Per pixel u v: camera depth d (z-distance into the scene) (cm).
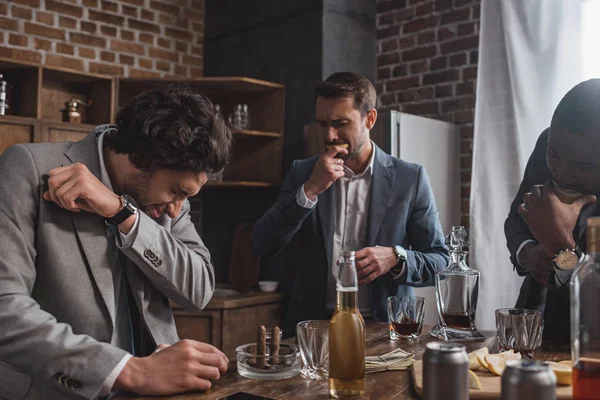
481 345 144
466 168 351
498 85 322
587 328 90
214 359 114
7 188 122
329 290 222
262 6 388
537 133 309
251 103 386
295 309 227
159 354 112
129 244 127
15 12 346
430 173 331
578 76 303
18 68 328
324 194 229
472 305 149
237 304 321
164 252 132
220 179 363
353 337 105
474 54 348
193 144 118
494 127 321
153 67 401
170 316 141
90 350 109
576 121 146
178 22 414
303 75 361
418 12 373
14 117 313
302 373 121
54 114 357
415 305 151
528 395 75
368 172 229
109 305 126
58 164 128
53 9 359
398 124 311
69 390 107
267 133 362
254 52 392
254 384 114
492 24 325
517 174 312
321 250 225
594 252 91
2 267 115
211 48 423
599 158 145
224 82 353
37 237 124
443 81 361
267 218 225
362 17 381
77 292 124
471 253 321
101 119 359
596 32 304
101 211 123
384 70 389
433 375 82
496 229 316
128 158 123
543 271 149
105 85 357
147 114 117
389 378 117
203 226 411
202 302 141
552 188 145
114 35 383
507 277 312
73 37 367
